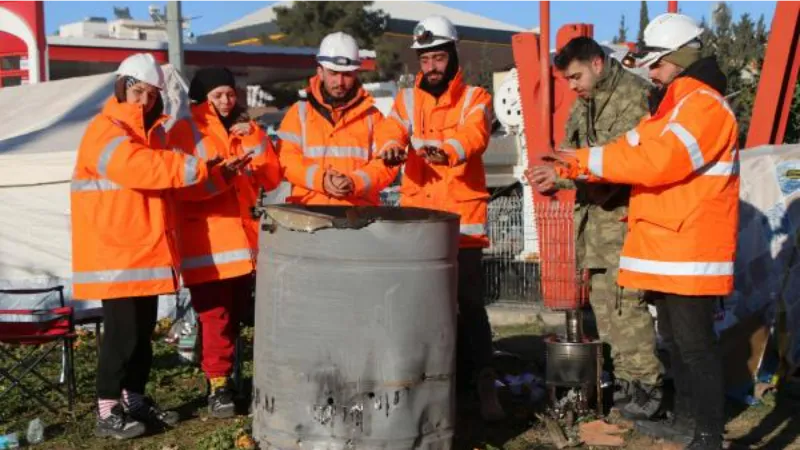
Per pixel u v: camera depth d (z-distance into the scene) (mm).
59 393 7234
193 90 6473
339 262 4965
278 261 5125
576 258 6461
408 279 5012
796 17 9336
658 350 6867
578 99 6266
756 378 6898
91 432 6293
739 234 6914
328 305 4984
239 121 6527
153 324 6129
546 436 6117
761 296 6938
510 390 6926
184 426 6414
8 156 9469
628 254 5305
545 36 9391
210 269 6316
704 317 5156
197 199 6191
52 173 9422
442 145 5898
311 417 5066
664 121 5098
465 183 6305
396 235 4977
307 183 6082
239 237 6371
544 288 7203
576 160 5133
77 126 10430
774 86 9492
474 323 6441
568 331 6453
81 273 5824
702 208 5035
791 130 11859
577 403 6371
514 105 12320
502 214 10844
